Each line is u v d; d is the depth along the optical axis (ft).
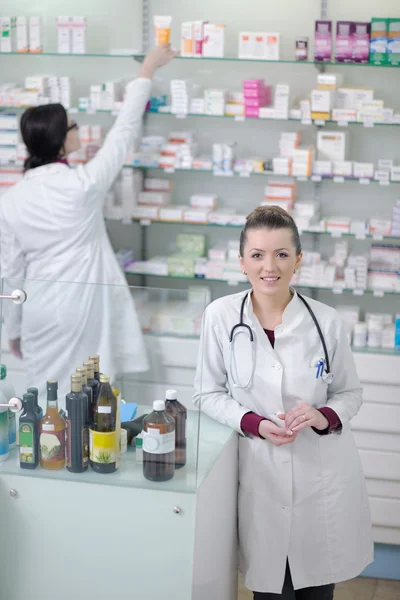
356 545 7.68
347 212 14.47
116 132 12.93
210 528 7.06
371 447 13.17
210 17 14.44
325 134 13.69
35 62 15.11
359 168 13.48
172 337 7.12
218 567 7.40
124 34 14.76
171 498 6.66
